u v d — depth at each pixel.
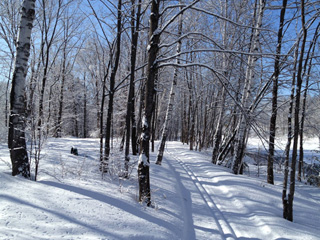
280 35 7.87
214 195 6.54
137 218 3.61
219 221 4.76
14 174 4.15
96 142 13.29
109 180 5.67
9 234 2.35
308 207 5.99
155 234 3.29
